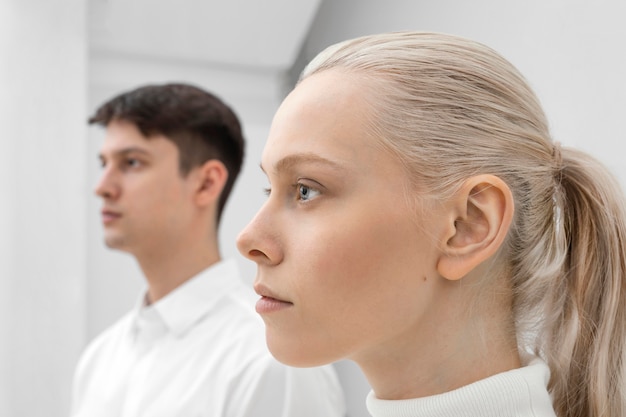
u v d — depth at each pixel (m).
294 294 0.54
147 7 2.01
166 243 1.20
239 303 1.18
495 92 0.58
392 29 1.67
